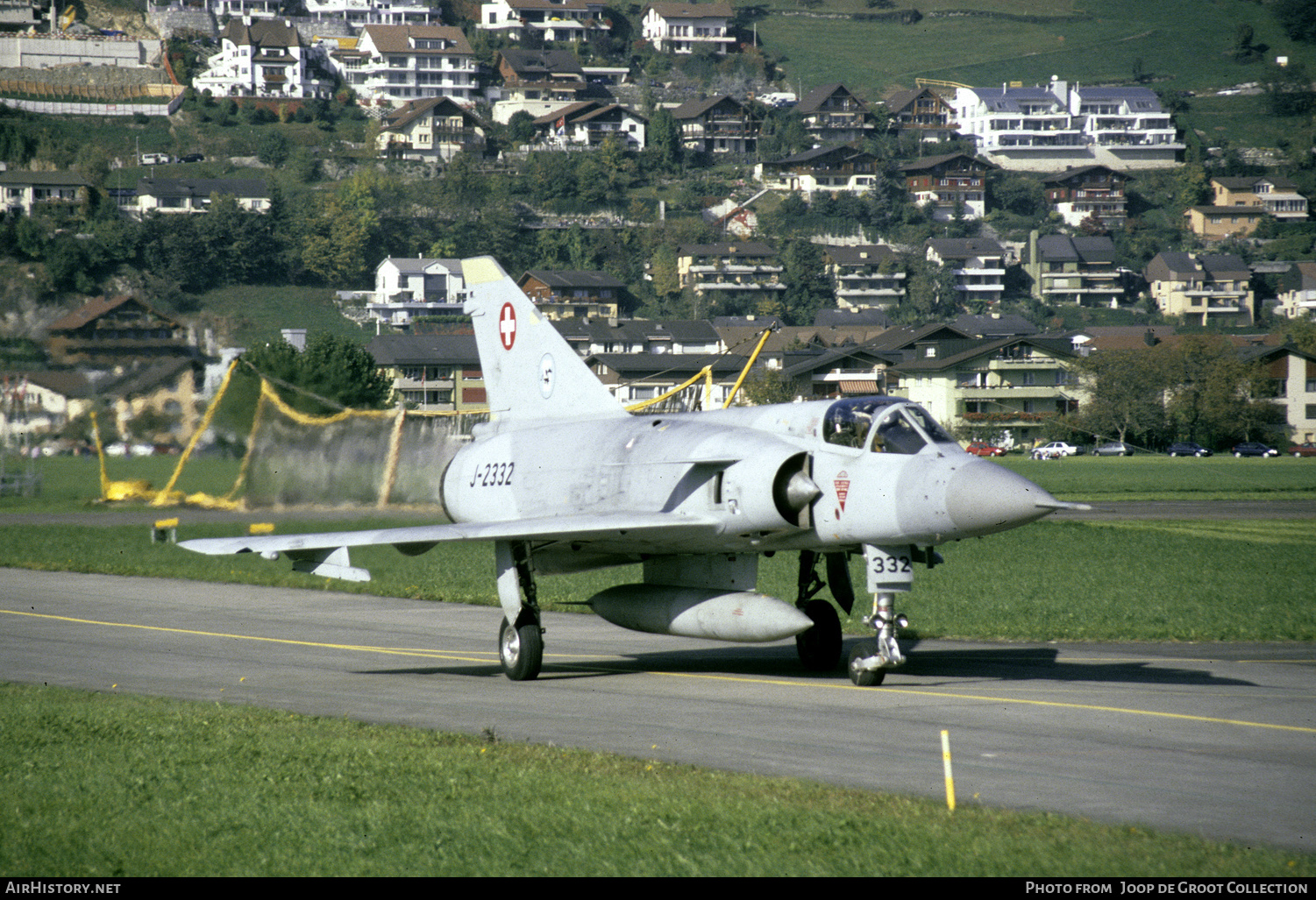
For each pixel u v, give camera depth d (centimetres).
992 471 4909
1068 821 2964
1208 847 2756
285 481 16725
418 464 17988
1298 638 6675
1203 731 4178
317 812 3073
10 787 3381
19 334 18438
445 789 3297
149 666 6025
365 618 7981
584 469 6319
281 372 19850
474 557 11475
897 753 3847
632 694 5097
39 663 6125
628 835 2842
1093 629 6981
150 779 3444
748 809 3031
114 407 18125
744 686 5275
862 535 5203
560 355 7025
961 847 2727
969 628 7125
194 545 5856
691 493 5647
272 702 4981
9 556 11500
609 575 10544
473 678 5656
